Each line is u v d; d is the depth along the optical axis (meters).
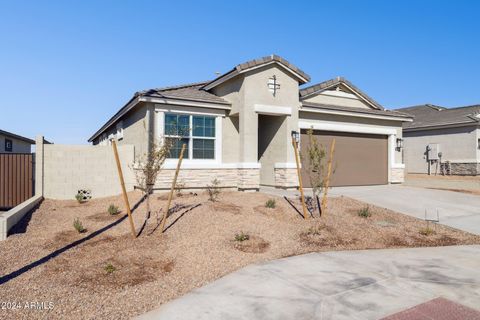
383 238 9.30
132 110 15.45
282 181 15.26
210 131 14.55
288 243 8.45
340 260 7.39
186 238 8.19
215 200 11.78
